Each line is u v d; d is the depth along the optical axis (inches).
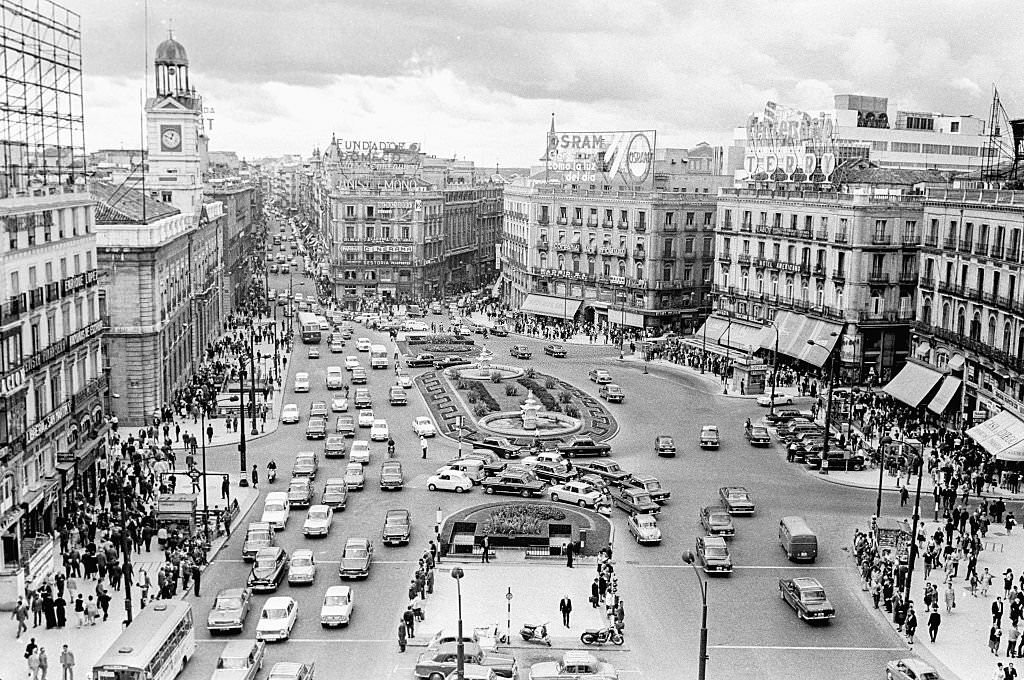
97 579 2160.4
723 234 5187.0
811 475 3016.7
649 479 2765.7
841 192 4471.0
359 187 7332.7
